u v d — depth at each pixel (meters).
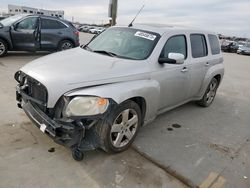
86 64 3.30
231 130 4.72
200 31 5.11
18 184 2.67
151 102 3.65
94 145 3.04
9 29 8.94
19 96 3.51
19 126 3.83
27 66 3.36
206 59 5.14
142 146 3.69
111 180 2.89
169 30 4.24
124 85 3.20
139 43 3.97
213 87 5.84
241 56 26.53
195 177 3.13
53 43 10.13
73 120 2.77
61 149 3.34
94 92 2.86
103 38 4.45
